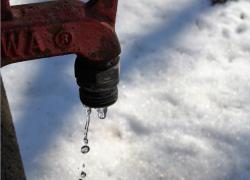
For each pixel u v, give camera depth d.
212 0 1.04
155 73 0.92
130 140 0.84
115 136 0.84
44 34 0.46
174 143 0.84
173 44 0.97
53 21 0.47
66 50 0.48
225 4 1.04
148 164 0.82
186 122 0.86
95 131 0.84
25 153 0.81
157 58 0.95
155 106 0.88
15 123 0.84
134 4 1.02
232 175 0.81
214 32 1.00
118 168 0.81
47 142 0.82
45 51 0.47
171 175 0.81
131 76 0.92
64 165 0.80
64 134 0.83
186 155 0.83
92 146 0.83
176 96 0.90
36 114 0.86
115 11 0.49
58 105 0.87
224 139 0.85
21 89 0.88
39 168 0.79
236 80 0.93
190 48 0.97
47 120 0.85
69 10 0.48
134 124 0.86
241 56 0.97
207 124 0.86
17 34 0.46
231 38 0.99
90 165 0.81
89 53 0.49
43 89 0.89
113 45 0.49
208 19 1.01
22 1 1.00
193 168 0.81
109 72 0.50
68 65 0.92
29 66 0.91
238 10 1.03
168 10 1.02
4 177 0.51
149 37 0.98
